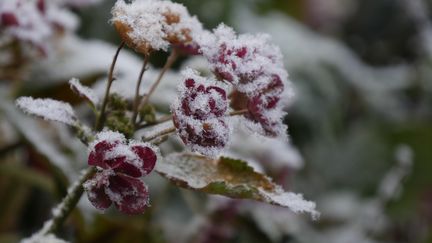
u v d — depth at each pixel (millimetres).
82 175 373
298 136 821
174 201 657
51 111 372
